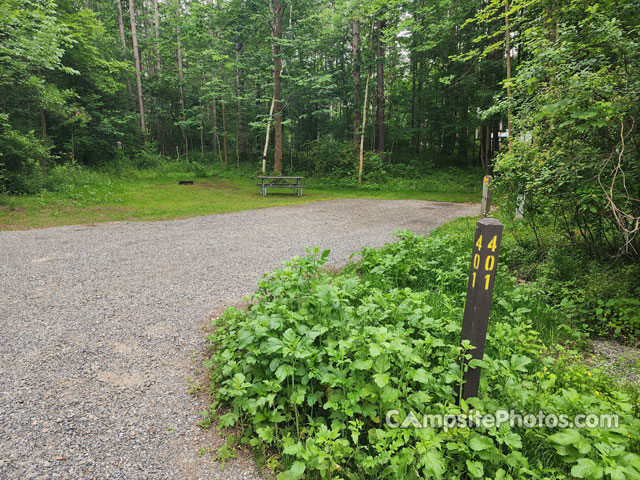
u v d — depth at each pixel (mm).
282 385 2537
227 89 30688
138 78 29438
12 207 10984
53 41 12562
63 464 2025
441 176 22750
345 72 28062
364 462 1890
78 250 6617
